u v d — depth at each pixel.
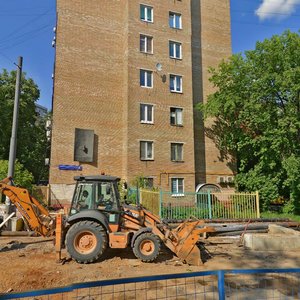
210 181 25.41
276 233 11.39
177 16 26.03
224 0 29.33
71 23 22.86
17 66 12.91
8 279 6.35
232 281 6.22
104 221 8.13
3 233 10.88
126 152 22.27
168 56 24.86
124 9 24.66
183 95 24.91
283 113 20.48
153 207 14.70
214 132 26.30
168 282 6.16
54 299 5.24
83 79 22.56
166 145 23.58
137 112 23.02
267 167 21.28
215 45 28.06
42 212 9.23
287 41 20.23
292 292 5.61
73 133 21.67
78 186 8.80
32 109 32.47
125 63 23.59
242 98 22.22
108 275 6.77
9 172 12.04
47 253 8.67
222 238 11.59
